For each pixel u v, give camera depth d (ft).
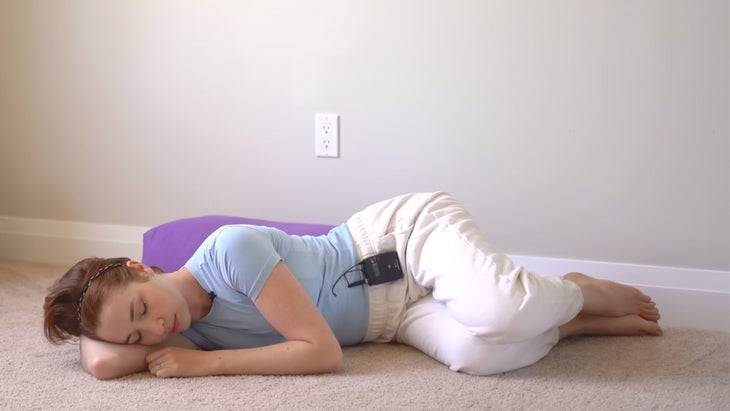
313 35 8.46
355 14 8.27
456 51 7.99
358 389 5.41
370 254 6.23
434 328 5.97
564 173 7.80
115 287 5.32
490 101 7.94
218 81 8.89
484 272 5.61
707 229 7.41
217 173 9.08
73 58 9.36
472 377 5.71
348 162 8.55
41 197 9.72
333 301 6.10
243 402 5.15
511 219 8.05
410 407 5.14
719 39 7.16
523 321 5.43
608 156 7.63
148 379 5.54
